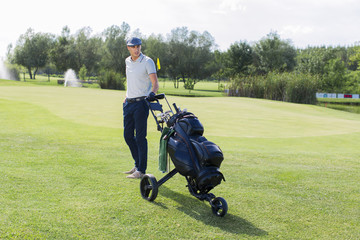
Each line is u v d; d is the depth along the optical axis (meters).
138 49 4.46
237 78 33.56
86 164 5.09
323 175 5.05
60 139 6.89
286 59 66.94
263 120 12.12
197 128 3.54
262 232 3.08
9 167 4.64
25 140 6.61
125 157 5.68
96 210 3.36
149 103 4.18
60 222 3.03
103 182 4.29
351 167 5.58
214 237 2.93
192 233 2.99
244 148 6.99
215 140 7.92
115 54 65.00
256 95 31.75
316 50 61.72
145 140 4.62
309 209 3.69
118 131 8.34
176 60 71.12
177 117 3.74
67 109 12.54
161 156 3.85
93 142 6.75
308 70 56.62
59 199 3.59
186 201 3.81
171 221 3.23
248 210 3.60
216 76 75.00
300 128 10.70
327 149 7.31
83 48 72.94
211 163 3.35
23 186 3.90
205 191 3.57
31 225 2.91
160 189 4.22
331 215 3.55
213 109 15.03
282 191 4.27
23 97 16.38
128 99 4.61
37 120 9.64
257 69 70.25
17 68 82.38
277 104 21.09
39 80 82.00
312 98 29.48
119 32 64.94
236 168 5.31
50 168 4.75
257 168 5.35
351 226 3.29
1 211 3.15
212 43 70.56
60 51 74.12
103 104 14.64
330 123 12.22
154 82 4.52
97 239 2.77
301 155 6.41
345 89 50.94
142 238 2.84
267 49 67.38
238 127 10.32
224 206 3.29
